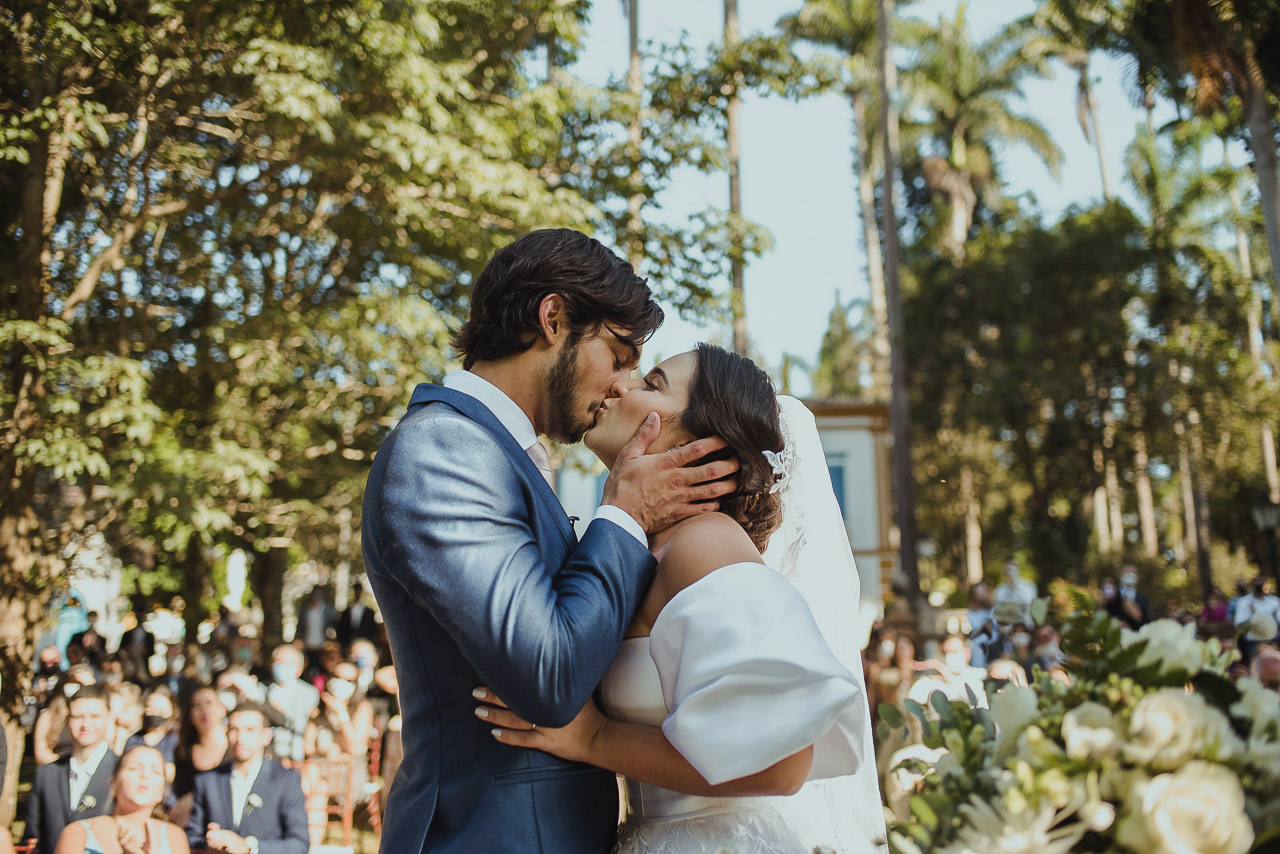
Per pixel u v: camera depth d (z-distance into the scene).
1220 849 1.32
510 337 1.67
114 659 8.57
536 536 1.56
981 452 24.94
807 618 1.48
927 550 21.08
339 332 7.82
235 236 8.59
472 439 1.52
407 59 6.91
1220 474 22.72
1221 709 1.54
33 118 6.29
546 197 7.54
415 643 1.55
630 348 1.74
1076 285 20.64
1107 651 1.57
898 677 5.78
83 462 6.31
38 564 7.41
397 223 7.56
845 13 25.92
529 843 1.48
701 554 1.55
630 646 1.60
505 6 8.52
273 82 6.34
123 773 3.62
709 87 9.70
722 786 1.47
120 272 7.98
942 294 21.95
